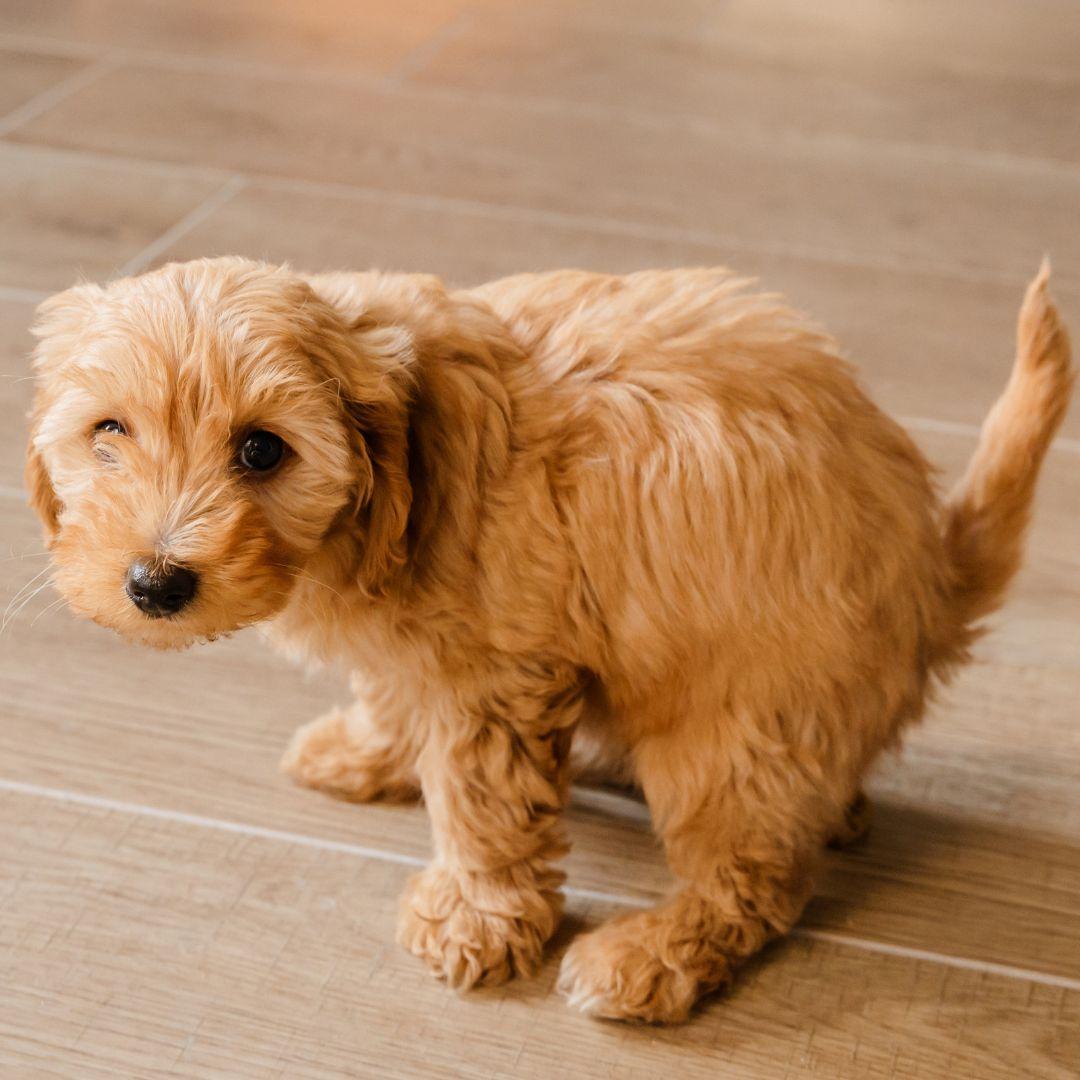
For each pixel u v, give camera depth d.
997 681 1.06
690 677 0.89
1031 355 0.90
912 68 1.79
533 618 0.87
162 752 1.01
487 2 1.96
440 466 0.85
